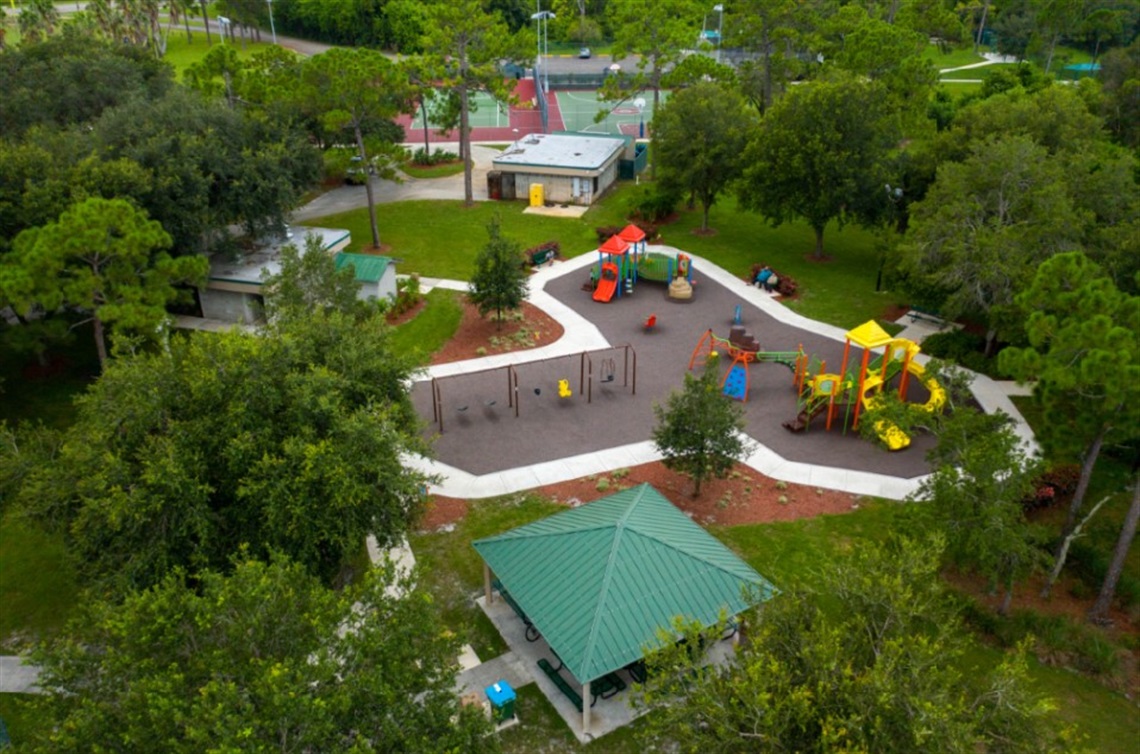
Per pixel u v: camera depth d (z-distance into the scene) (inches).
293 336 913.5
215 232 1610.5
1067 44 4392.2
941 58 4335.6
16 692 840.3
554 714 796.6
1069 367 792.9
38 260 1091.9
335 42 4773.6
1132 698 824.9
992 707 588.1
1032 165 1380.4
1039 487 1110.4
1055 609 935.0
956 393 1099.9
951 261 1392.7
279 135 1772.9
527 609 816.3
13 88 1711.4
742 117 2037.4
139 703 527.5
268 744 496.1
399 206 2282.2
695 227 2171.5
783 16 2536.9
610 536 849.5
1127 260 1192.8
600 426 1291.8
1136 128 2352.4
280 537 771.4
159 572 732.7
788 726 538.9
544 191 2326.5
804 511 1094.4
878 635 605.9
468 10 2076.8
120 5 3491.6
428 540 1040.2
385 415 826.2
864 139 1753.2
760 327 1616.6
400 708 573.6
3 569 1016.2
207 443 788.6
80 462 773.3
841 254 1991.9
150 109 1581.0
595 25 4667.8
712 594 814.5
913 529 863.7
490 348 1520.7
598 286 1752.0
